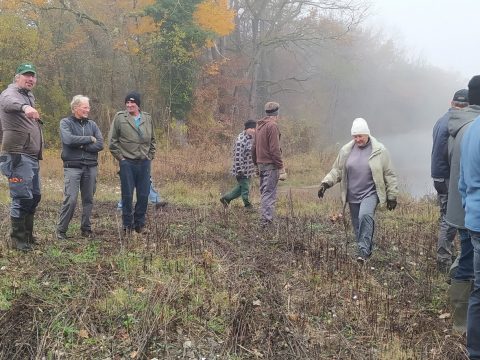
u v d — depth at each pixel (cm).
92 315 380
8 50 2152
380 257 585
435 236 674
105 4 2303
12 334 349
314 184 1622
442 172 524
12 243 516
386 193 549
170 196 1068
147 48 2322
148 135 606
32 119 498
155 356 341
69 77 2356
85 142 568
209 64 2598
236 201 999
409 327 406
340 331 397
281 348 362
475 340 334
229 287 445
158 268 486
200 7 2284
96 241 570
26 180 500
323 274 505
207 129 2417
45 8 2247
